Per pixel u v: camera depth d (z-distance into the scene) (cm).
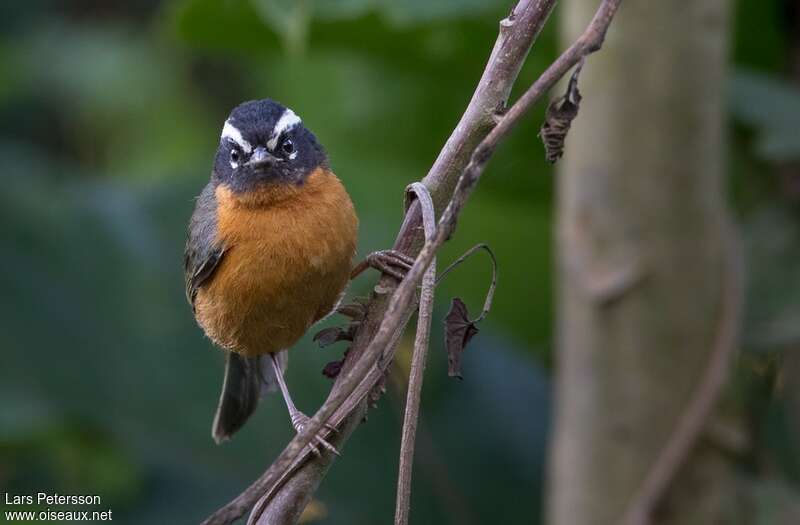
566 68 570
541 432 1213
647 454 948
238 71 1872
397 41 1205
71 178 1345
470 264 1333
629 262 940
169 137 1802
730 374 946
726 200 1037
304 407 1212
